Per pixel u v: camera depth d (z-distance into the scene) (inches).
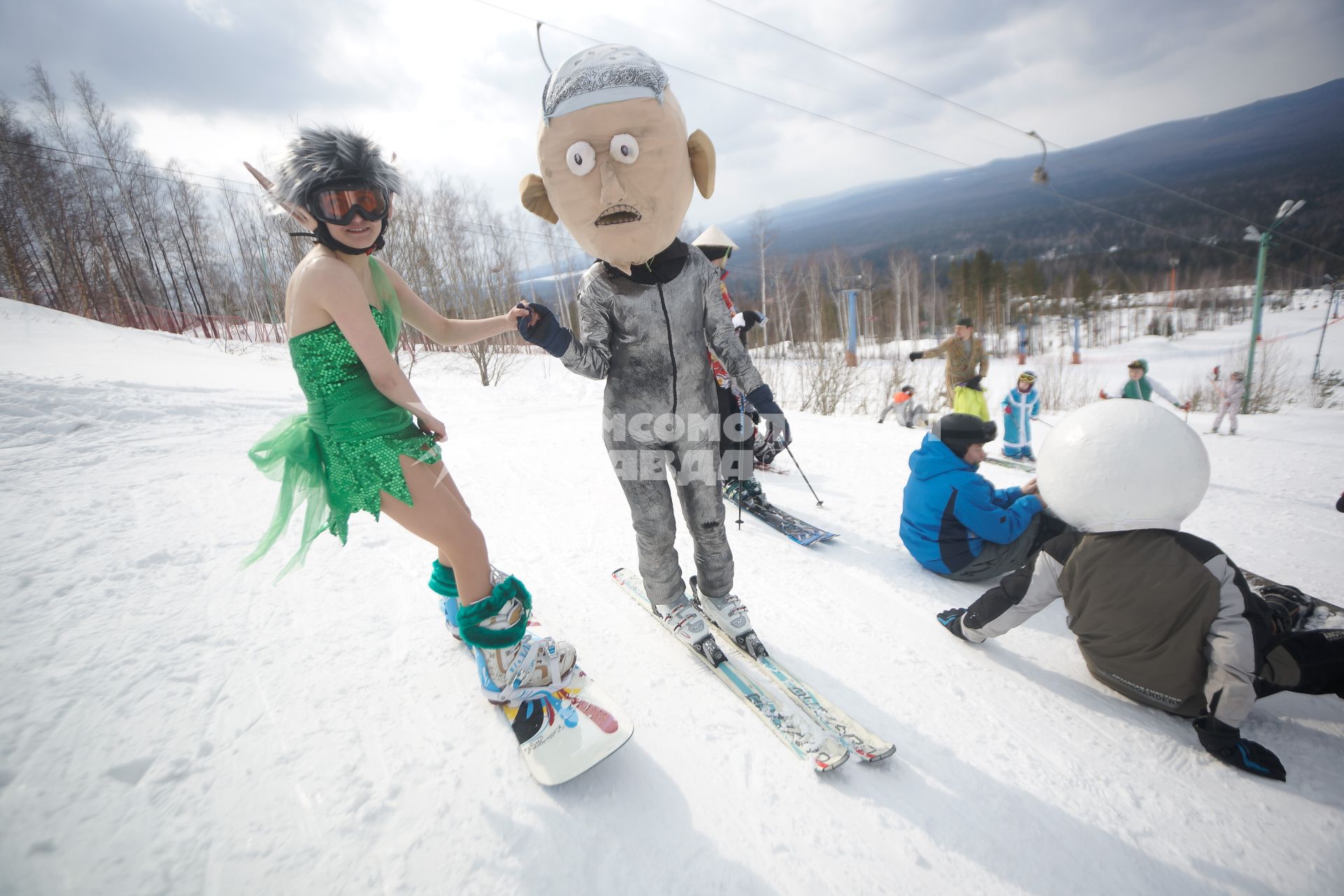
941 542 116.5
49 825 58.1
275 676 83.1
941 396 487.8
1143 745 74.2
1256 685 73.5
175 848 56.7
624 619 101.6
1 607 98.4
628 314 77.4
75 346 533.6
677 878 55.8
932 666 90.4
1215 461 241.4
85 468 194.9
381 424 66.2
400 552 125.3
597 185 69.4
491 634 70.2
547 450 235.3
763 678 84.4
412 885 54.2
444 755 69.8
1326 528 148.9
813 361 510.9
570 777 63.9
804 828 61.6
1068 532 84.8
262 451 69.6
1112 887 56.0
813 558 131.0
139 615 97.7
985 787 67.3
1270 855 59.4
